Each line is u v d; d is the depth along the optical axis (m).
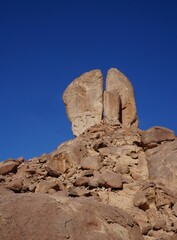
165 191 12.20
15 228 5.99
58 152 15.62
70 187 13.55
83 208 6.63
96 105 20.67
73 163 15.19
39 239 5.91
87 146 16.88
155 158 14.61
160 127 16.08
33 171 15.43
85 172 14.26
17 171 16.02
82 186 13.47
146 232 10.43
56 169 15.23
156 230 10.75
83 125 20.47
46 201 6.51
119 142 17.22
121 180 13.40
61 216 6.25
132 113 21.33
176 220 11.22
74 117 20.92
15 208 6.28
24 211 6.25
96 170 14.49
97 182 13.24
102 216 6.73
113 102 20.48
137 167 14.74
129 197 12.65
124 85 21.73
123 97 21.45
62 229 6.06
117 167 14.57
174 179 13.20
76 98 21.23
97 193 12.77
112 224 6.74
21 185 13.74
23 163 16.91
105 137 17.95
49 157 16.48
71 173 14.64
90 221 6.44
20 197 6.55
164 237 10.03
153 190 12.12
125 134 18.12
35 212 6.25
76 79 21.84
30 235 5.94
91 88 21.12
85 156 15.89
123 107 21.33
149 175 13.96
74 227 6.17
